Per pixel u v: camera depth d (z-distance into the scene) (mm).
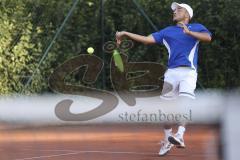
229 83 20422
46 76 19688
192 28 12633
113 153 10094
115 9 20797
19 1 19938
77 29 20297
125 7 20672
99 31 20391
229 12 19875
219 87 20266
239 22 19953
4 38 19469
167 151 11359
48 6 20094
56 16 20141
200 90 19438
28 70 19688
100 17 20266
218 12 20047
